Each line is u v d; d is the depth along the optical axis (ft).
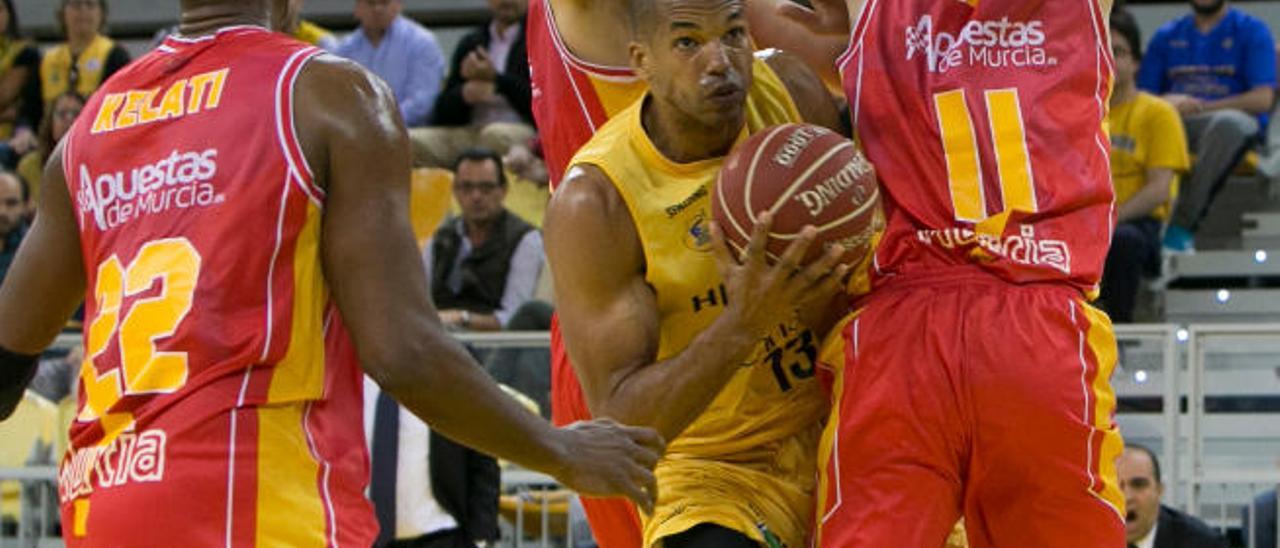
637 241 25.27
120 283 21.35
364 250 20.84
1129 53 61.52
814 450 27.20
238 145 21.07
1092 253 26.40
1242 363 52.70
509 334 50.39
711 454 26.68
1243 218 72.13
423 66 68.69
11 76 77.15
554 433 21.48
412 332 20.72
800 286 24.06
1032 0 26.71
